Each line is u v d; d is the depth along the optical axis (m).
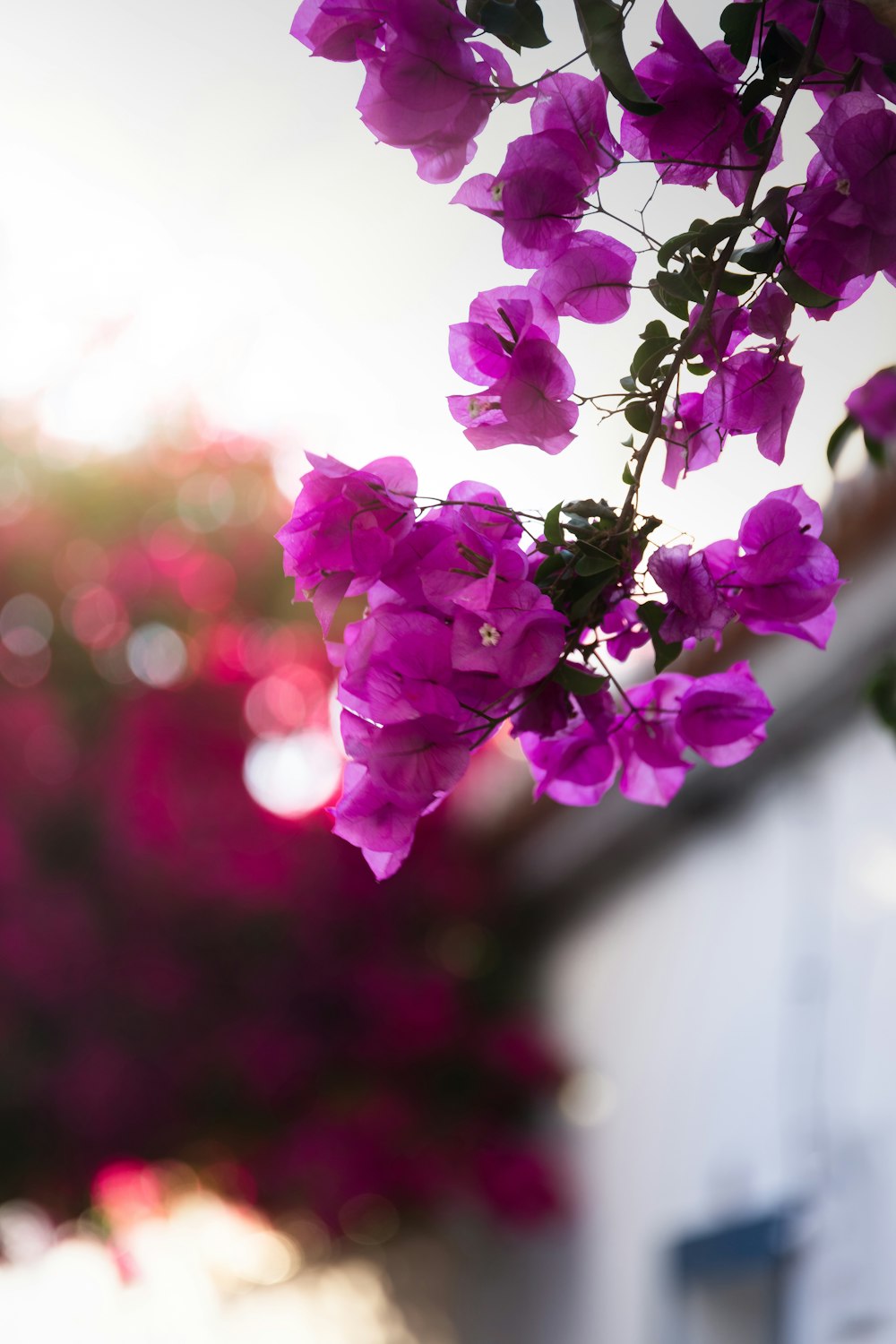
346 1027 3.73
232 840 3.75
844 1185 2.64
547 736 0.68
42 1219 3.71
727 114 0.74
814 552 0.72
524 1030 3.77
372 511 0.67
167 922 3.69
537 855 3.68
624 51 0.68
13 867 3.61
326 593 0.68
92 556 4.14
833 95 0.73
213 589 4.05
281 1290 4.18
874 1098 2.60
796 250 0.70
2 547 4.02
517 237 0.73
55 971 3.55
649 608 0.69
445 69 0.72
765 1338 2.86
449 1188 3.57
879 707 1.19
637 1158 3.39
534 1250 3.68
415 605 0.67
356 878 3.81
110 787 3.77
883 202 0.66
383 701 0.66
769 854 2.99
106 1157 3.56
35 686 4.04
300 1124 3.62
